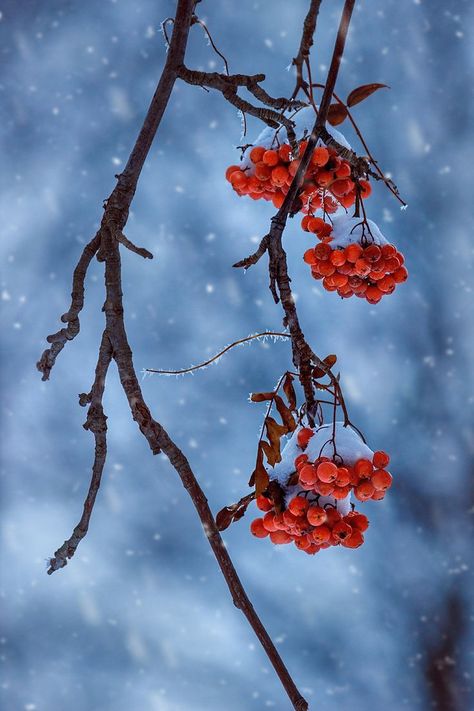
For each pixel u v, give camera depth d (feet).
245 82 3.63
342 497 3.62
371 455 3.65
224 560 3.22
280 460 3.61
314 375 3.59
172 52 3.61
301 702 3.16
